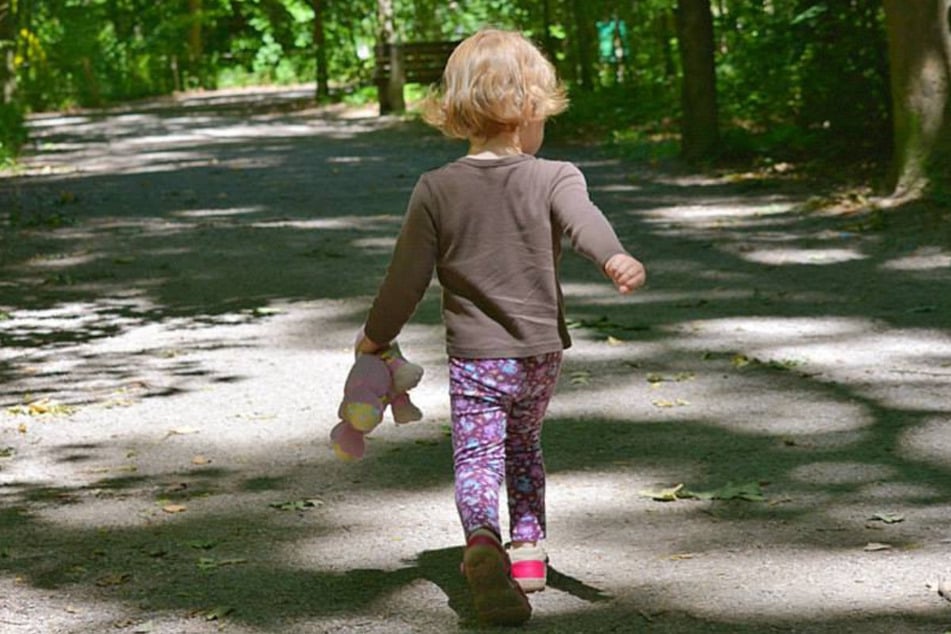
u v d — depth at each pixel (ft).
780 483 18.94
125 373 27.09
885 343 27.48
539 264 14.06
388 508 18.52
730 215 46.37
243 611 15.03
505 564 14.23
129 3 185.47
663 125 77.71
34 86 149.59
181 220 49.85
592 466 20.02
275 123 106.93
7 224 49.57
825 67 57.31
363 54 141.38
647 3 92.79
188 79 184.85
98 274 39.04
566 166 14.20
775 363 25.93
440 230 14.15
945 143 44.60
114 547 17.24
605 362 26.61
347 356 28.12
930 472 19.22
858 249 38.70
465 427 14.23
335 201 54.34
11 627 14.74
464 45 14.42
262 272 38.55
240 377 26.48
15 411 24.13
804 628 13.99
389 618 14.71
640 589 15.20
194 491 19.52
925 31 44.57
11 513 18.70
